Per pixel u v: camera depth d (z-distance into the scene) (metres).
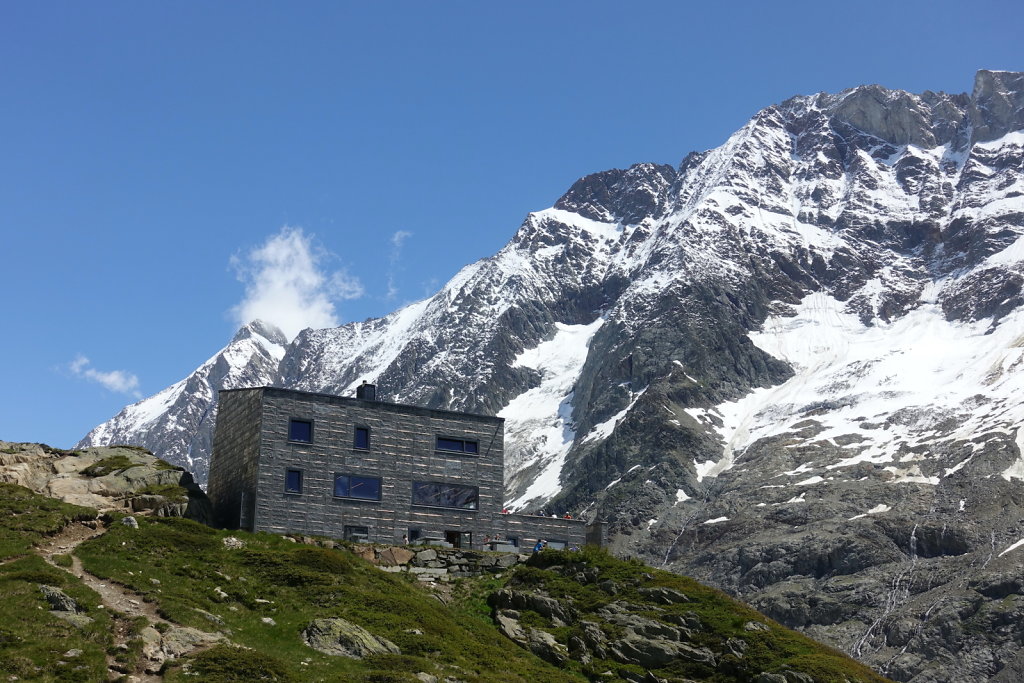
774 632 80.81
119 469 91.00
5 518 73.88
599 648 78.44
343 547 87.50
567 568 88.69
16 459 88.44
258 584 73.56
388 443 95.12
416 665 65.06
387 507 93.44
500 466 99.19
